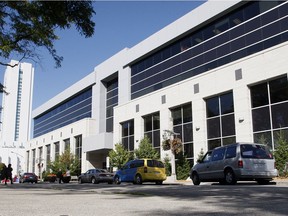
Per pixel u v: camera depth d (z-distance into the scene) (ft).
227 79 84.74
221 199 26.66
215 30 97.81
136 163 75.05
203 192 34.45
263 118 75.72
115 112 132.16
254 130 77.36
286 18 78.54
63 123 199.82
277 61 73.41
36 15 43.32
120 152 115.65
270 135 73.46
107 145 139.23
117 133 129.08
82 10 40.40
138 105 118.73
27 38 46.73
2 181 129.18
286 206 21.48
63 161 159.74
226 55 92.84
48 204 24.66
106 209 21.47
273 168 50.34
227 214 18.76
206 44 100.07
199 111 91.91
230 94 84.79
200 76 93.09
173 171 90.53
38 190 46.62
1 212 20.12
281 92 72.74
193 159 92.73
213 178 53.31
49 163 175.63
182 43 109.70
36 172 222.48
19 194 36.47
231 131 82.94
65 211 20.53
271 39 81.20
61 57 50.65
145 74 126.31
